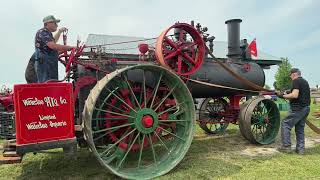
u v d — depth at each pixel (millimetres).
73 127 4453
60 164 5691
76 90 5098
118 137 5293
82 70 5281
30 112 4152
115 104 5188
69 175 5078
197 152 6539
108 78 4586
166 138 5699
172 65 5961
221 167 5406
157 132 5293
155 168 5102
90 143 4465
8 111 4980
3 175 5172
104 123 5207
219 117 8359
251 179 4809
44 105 4242
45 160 5957
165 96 5336
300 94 6312
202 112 8391
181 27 5840
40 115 4211
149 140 5156
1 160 4191
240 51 7832
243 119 6988
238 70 7281
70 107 4438
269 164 5586
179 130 5562
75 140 4410
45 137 4230
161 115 5512
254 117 7191
